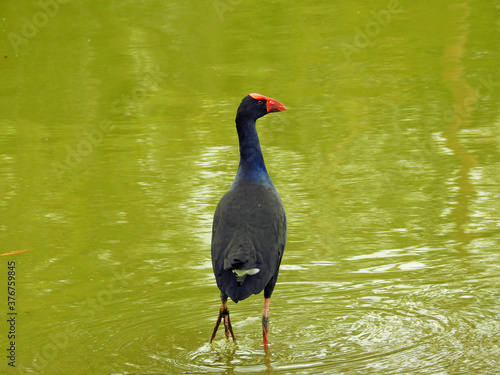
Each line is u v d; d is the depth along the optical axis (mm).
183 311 9719
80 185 14961
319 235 11984
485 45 25328
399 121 18234
